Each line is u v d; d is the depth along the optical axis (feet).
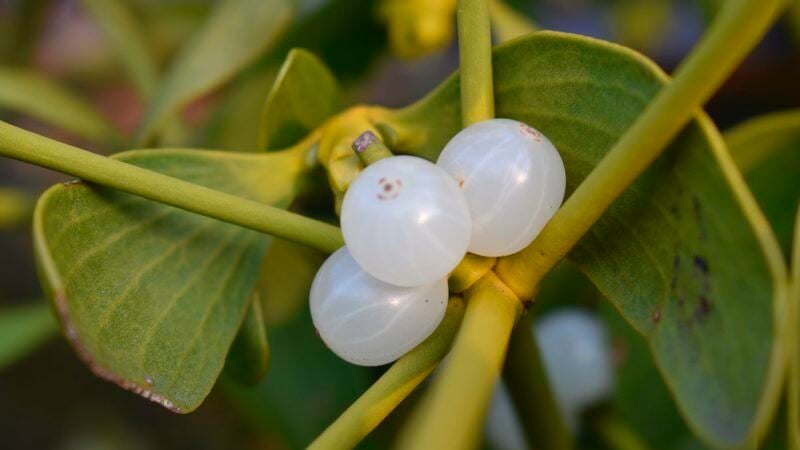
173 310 0.36
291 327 0.58
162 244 0.36
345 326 0.34
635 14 0.76
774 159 0.46
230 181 0.39
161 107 0.46
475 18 0.36
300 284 0.58
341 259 0.35
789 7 0.60
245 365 0.39
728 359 0.32
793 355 0.32
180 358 0.36
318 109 0.41
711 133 0.32
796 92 0.79
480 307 0.34
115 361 0.34
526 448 0.49
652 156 0.32
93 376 0.74
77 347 0.33
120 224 0.36
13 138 0.34
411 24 0.53
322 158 0.39
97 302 0.35
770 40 0.79
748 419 0.31
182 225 0.37
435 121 0.39
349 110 0.40
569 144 0.36
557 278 0.52
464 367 0.32
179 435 0.72
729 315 0.32
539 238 0.34
